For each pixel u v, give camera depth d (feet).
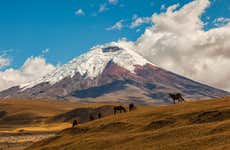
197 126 273.33
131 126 336.29
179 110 351.05
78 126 394.52
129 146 271.28
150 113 367.86
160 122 316.60
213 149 207.41
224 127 252.42
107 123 362.53
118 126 345.92
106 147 287.28
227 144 212.02
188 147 229.04
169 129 285.02
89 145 301.84
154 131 296.10
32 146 392.68
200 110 322.34
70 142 342.23
